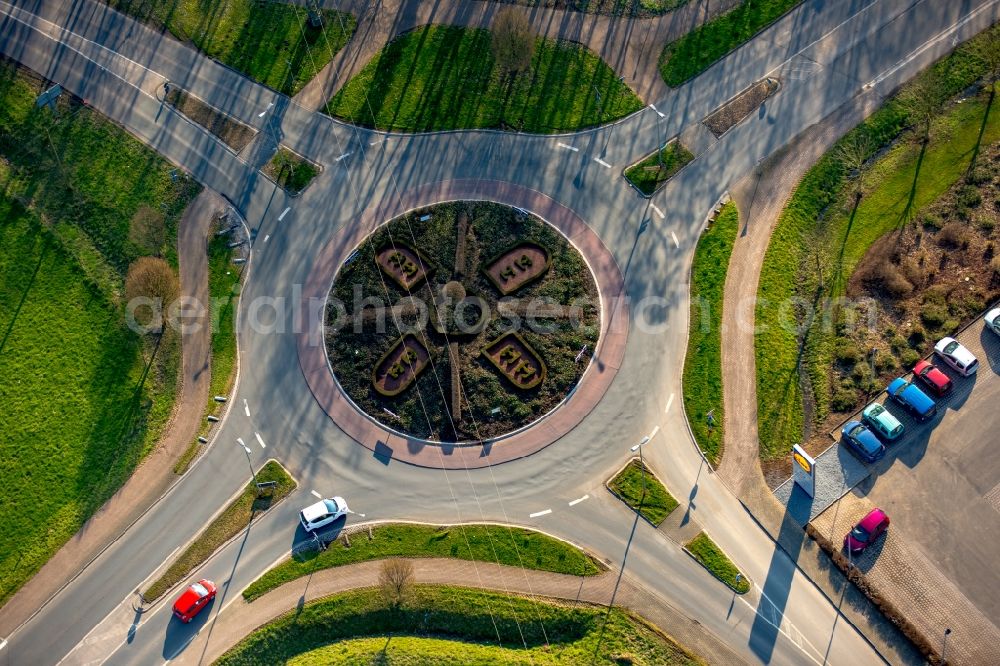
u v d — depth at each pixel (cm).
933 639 6319
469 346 7581
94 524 7125
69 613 6788
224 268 8175
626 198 8269
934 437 7081
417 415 7338
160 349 7831
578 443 7231
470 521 6944
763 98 8656
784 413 7275
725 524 6862
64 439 7462
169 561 6938
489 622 6569
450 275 7894
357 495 7106
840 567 6606
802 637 6438
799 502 6906
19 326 7981
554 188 8331
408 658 6425
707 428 7238
